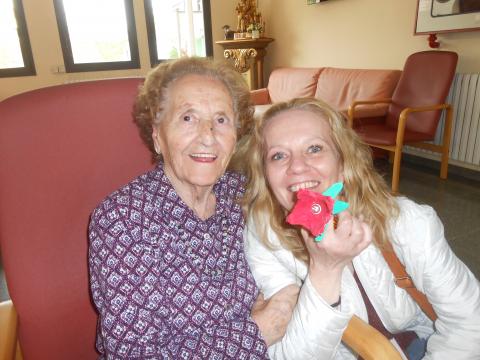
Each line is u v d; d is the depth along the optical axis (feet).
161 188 2.66
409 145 11.99
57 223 2.91
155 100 2.74
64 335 3.07
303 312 2.53
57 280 2.95
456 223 8.37
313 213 2.09
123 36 18.06
